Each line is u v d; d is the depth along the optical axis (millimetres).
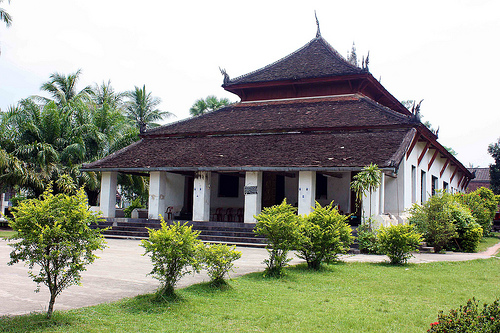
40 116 28203
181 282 8945
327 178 22016
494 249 19250
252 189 18609
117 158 21797
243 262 12336
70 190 25156
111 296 7629
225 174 22859
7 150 26219
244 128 21906
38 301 7180
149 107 45562
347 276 10094
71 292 7906
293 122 21344
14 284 8547
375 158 16656
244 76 26031
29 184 25891
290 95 24797
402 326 6195
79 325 5773
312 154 18125
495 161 40656
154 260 7277
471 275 10594
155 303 6953
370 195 16078
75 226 5949
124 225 20438
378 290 8578
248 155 19219
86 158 28719
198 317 6395
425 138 20812
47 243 5793
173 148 21859
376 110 20875
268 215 10203
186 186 24562
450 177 30750
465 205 22828
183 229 7559
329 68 23875
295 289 8547
